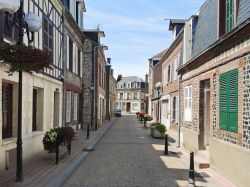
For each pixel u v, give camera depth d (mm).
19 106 8414
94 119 26250
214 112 11086
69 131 12734
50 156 12305
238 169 8602
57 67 15961
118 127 32188
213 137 11062
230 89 9508
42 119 13562
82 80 25594
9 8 6828
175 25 23641
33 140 12289
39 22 8766
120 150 15141
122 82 84000
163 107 30719
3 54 7656
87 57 26031
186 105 15516
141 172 10211
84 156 13031
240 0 9086
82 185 8523
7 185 8070
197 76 13492
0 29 8875
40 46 12812
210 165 11070
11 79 9805
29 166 10484
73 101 21188
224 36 9266
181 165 11500
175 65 23453
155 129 20844
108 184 8641
